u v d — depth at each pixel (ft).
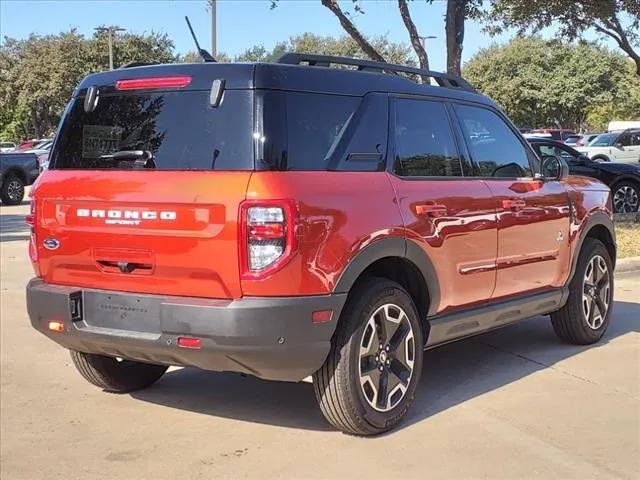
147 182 13.44
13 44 171.53
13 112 180.65
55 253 14.60
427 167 15.89
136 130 14.11
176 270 13.10
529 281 18.47
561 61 173.99
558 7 46.37
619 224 45.06
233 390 17.78
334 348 13.70
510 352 20.66
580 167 48.80
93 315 14.17
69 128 15.14
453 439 14.46
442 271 15.53
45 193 14.73
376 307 14.11
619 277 32.35
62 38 162.40
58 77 157.89
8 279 31.86
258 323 12.48
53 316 14.43
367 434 14.46
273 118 13.08
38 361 20.18
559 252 19.42
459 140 17.02
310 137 13.57
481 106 18.12
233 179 12.71
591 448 14.03
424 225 14.99
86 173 14.34
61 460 13.88
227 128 13.15
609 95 168.96
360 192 13.89
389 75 15.88
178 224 12.98
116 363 17.07
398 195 14.66
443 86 17.39
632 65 172.65
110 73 14.84
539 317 24.95
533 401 16.60
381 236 13.98
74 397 17.37
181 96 13.75
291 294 12.64
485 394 17.10
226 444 14.47
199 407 16.62
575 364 19.40
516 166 18.74
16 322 24.38
